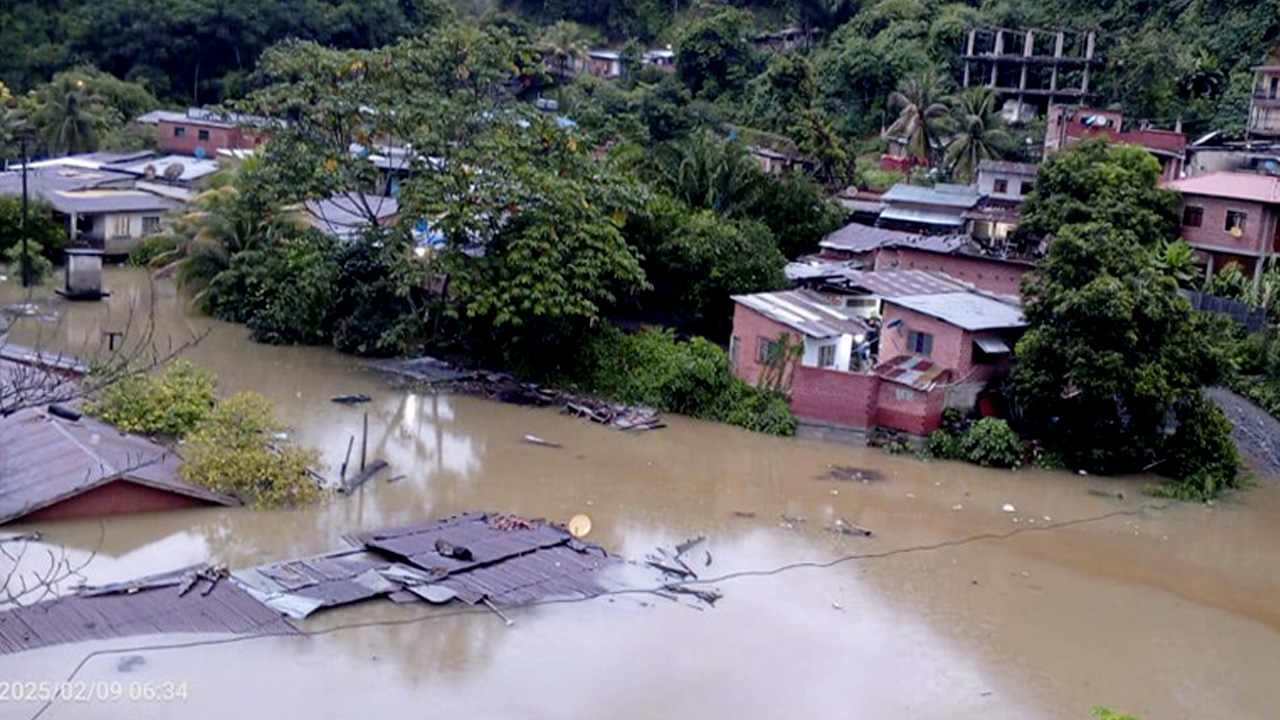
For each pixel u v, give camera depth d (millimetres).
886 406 32938
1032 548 25797
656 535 24969
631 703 17625
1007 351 33062
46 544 21797
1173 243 41062
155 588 19906
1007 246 47562
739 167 46625
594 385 36375
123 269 52000
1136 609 22844
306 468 26250
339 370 37656
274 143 38719
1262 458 33562
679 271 38625
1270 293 38750
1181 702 19062
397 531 23328
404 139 38500
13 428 25469
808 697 18234
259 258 42875
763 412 33906
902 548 25188
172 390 28656
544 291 35188
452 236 36375
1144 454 31203
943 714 18062
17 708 15945
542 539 23656
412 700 17141
